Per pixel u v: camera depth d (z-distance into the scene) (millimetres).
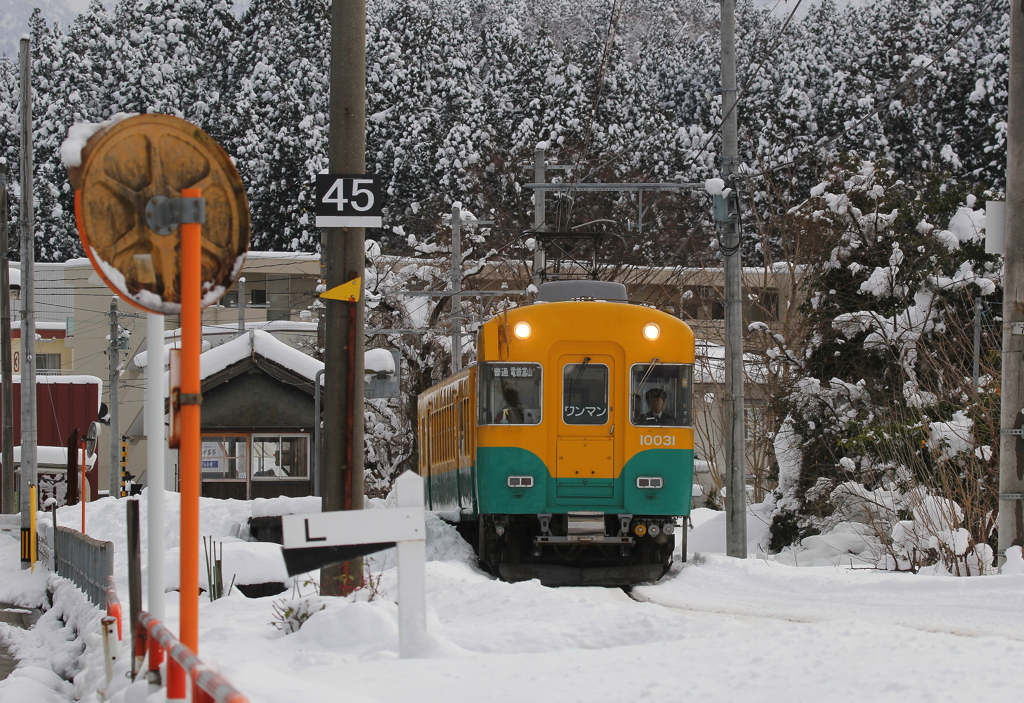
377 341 78188
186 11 134500
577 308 30250
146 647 13125
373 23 129125
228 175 10578
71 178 10195
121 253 10203
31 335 49781
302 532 13328
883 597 22438
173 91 130000
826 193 50219
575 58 127312
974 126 108562
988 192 51156
